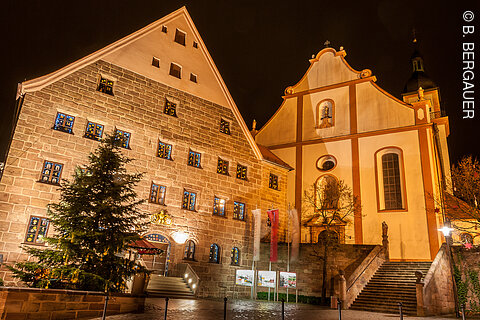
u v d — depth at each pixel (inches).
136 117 971.3
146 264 910.4
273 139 1481.3
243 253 1098.7
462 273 864.3
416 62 1850.4
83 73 909.8
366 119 1301.7
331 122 1375.5
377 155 1250.0
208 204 1055.0
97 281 538.0
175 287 872.3
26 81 821.9
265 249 1114.7
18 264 563.2
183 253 967.0
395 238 1137.4
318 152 1359.5
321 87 1430.9
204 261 1005.8
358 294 872.3
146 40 1049.5
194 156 1072.2
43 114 829.8
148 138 979.3
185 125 1063.0
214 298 926.4
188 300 781.9
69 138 850.1
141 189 933.2
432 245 1079.6
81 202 569.6
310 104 1439.5
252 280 989.2
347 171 1280.8
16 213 753.0
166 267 929.5
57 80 867.4
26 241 751.1
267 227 1201.4
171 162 1005.2
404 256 1109.7
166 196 976.9
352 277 864.3
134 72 999.0
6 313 438.3
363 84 1344.7
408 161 1186.0
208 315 561.0
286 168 1336.1
